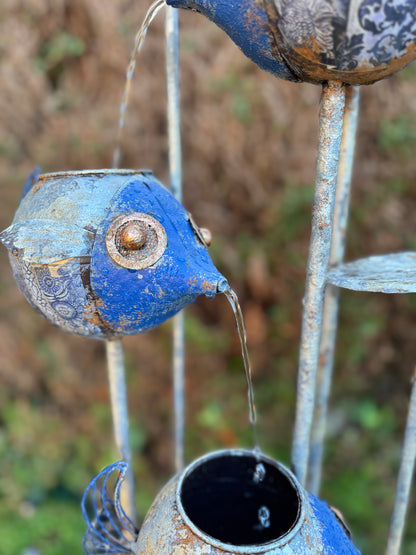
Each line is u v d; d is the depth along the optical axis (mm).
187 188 1354
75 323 496
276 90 1254
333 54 401
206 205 1354
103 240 452
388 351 1317
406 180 1271
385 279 486
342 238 602
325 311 631
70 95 1292
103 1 1219
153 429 1244
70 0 1236
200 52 1279
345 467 1165
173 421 1252
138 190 476
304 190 1287
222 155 1322
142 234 447
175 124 601
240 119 1278
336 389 1314
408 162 1256
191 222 505
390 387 1336
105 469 514
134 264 451
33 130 1290
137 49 569
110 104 1287
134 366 1265
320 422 692
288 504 513
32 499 1125
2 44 1222
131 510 639
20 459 1188
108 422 1214
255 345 1353
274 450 1179
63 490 1157
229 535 575
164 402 1268
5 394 1273
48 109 1273
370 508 1064
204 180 1351
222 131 1293
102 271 455
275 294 1361
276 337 1354
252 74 1268
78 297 469
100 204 462
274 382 1330
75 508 1104
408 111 1229
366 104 1244
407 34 390
